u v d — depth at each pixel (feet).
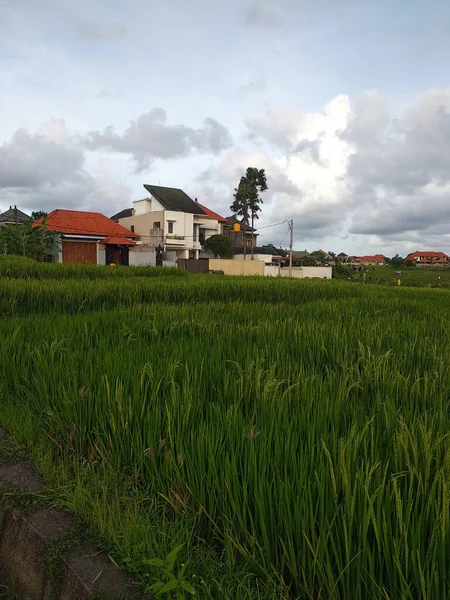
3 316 20.59
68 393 9.22
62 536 5.84
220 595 4.64
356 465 5.49
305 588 4.52
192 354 11.46
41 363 11.09
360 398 8.95
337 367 11.29
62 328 15.14
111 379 9.57
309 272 140.46
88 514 6.19
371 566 4.32
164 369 9.93
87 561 5.39
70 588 5.17
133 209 178.09
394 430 6.65
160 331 15.64
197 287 32.83
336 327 16.46
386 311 25.20
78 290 25.41
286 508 5.02
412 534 4.36
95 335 14.42
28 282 27.07
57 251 104.53
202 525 5.89
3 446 8.35
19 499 6.67
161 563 4.71
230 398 8.63
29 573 5.82
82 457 7.77
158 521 5.90
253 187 204.85
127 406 7.98
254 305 26.22
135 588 4.96
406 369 11.38
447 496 4.39
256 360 10.22
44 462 7.50
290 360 11.77
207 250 180.04
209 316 19.57
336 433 6.39
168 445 7.02
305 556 4.69
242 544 5.31
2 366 11.89
